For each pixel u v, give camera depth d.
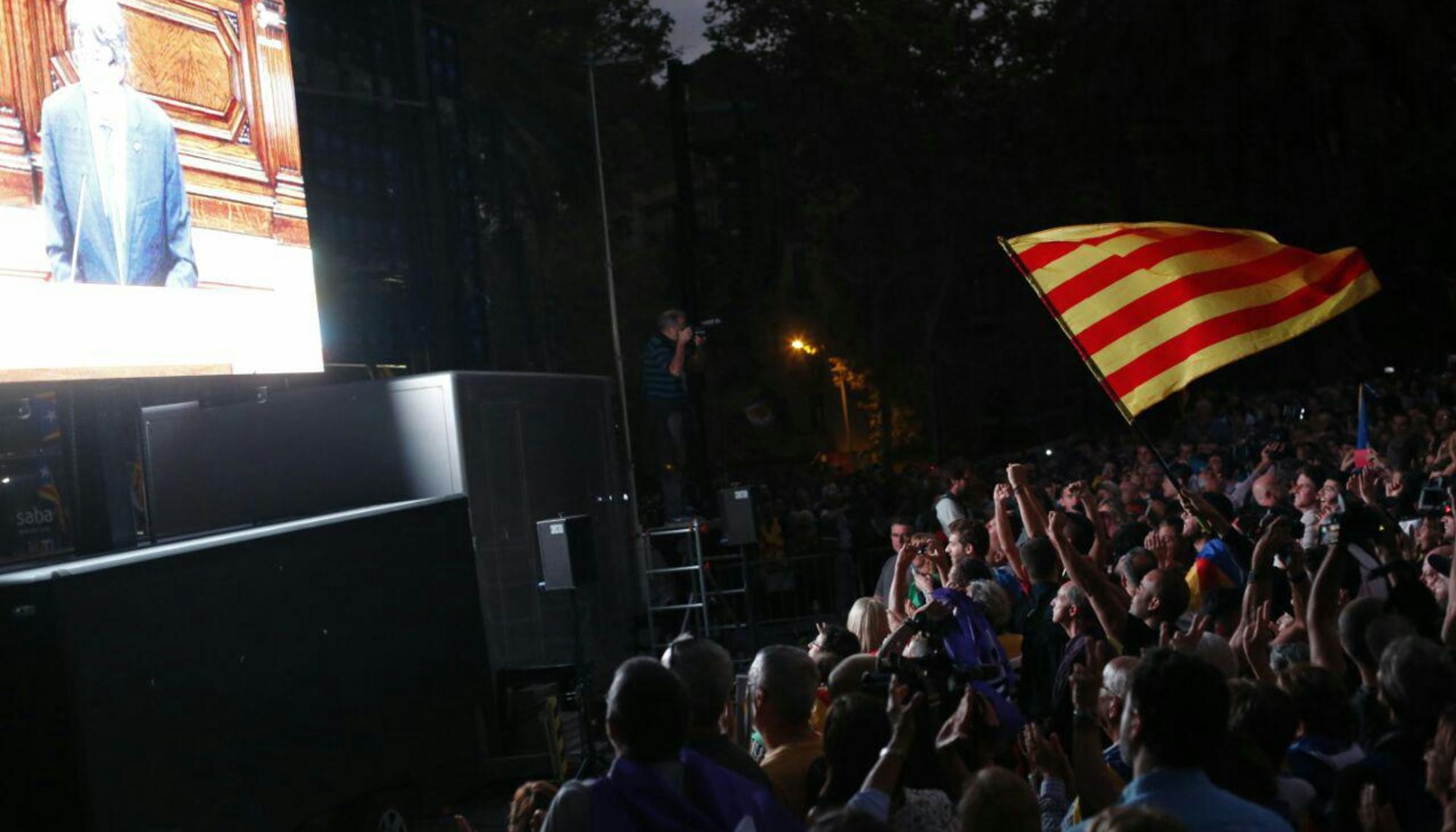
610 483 14.14
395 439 12.02
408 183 18.00
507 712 11.55
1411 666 4.24
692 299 18.86
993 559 10.02
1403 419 17.91
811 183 51.03
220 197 10.48
